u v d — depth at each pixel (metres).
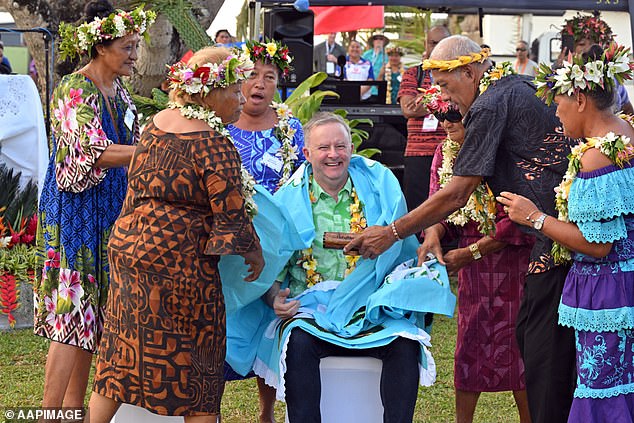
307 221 4.22
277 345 4.12
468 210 4.30
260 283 4.10
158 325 3.57
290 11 8.53
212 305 3.65
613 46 3.54
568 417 3.72
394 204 4.25
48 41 7.19
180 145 3.58
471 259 4.39
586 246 3.51
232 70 3.63
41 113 6.89
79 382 4.46
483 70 4.06
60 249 4.25
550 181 3.83
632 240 3.55
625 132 3.55
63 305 4.23
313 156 4.23
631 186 3.47
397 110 9.16
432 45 7.50
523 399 4.56
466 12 10.45
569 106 3.58
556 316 3.84
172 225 3.56
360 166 4.42
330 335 3.99
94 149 4.14
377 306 4.04
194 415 3.64
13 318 6.59
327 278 4.26
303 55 8.55
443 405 5.32
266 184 4.60
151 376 3.58
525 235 4.36
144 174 3.61
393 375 3.97
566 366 3.85
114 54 4.32
